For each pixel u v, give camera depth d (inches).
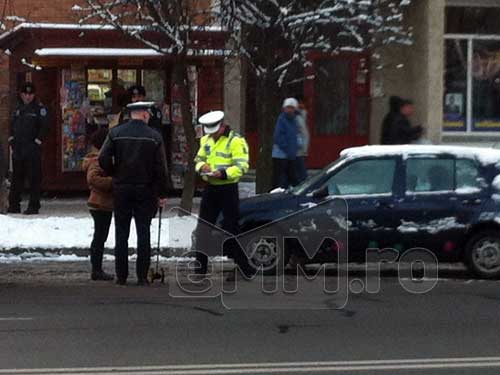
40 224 625.3
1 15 791.1
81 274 521.7
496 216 498.9
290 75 695.7
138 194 473.7
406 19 903.7
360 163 506.3
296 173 677.3
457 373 308.2
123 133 468.8
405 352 337.1
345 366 316.2
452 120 953.5
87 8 723.4
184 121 653.9
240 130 839.1
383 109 939.3
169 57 681.0
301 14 631.2
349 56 914.7
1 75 828.6
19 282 494.0
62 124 792.3
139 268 480.1
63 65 767.1
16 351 336.5
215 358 327.0
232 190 482.6
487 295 455.8
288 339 357.7
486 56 959.0
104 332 368.8
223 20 636.7
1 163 568.1
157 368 312.5
